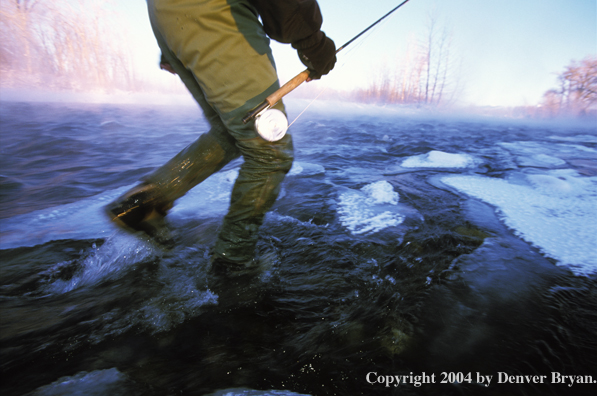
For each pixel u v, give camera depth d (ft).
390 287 3.99
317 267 4.38
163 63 4.68
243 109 3.67
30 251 4.63
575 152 13.92
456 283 4.08
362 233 5.39
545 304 3.73
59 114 23.20
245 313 3.49
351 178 8.89
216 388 2.60
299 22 3.39
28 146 12.11
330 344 3.08
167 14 3.49
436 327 3.33
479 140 17.47
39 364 2.75
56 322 3.25
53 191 7.42
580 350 3.07
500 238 5.32
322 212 6.28
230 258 4.11
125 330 3.19
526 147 14.98
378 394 2.58
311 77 3.85
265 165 3.90
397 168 10.27
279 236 5.22
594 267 4.49
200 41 3.49
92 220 5.76
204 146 4.34
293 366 2.83
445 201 7.06
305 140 16.08
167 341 3.08
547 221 6.01
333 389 2.61
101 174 8.95
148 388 2.57
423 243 5.08
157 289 3.84
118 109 30.94
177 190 4.32
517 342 3.15
